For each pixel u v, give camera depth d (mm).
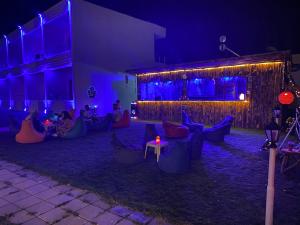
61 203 3693
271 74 9875
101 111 15148
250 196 3830
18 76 20672
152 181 4527
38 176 4938
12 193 4094
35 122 9289
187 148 5016
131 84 17094
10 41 21094
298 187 4195
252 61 9875
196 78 12344
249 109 10586
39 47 18922
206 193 3957
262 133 9398
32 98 19844
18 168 5496
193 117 12562
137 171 5125
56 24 16141
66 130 9172
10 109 22578
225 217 3189
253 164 5520
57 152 6863
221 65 11070
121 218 3215
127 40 16531
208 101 11906
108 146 7574
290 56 9609
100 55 14922
